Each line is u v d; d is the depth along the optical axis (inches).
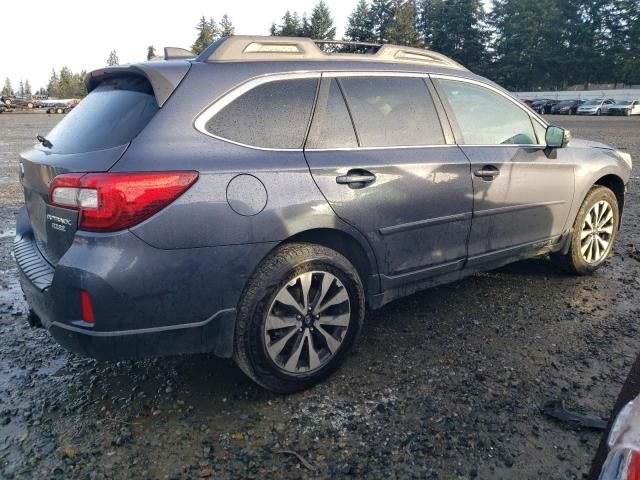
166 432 106.1
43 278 105.4
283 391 117.0
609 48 2741.1
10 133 931.3
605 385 121.3
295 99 119.7
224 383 123.6
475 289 180.4
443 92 146.9
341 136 124.3
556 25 2812.5
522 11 2787.9
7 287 186.7
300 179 113.5
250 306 108.7
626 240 244.7
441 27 2906.0
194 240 101.3
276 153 113.7
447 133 144.3
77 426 108.2
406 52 144.0
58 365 132.8
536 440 103.3
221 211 103.4
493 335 146.0
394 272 132.7
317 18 3152.1
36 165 114.5
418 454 99.6
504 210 154.6
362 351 137.6
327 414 111.7
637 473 50.3
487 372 127.0
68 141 114.7
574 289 179.9
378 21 3085.6
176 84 107.8
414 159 132.5
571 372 127.0
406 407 113.7
